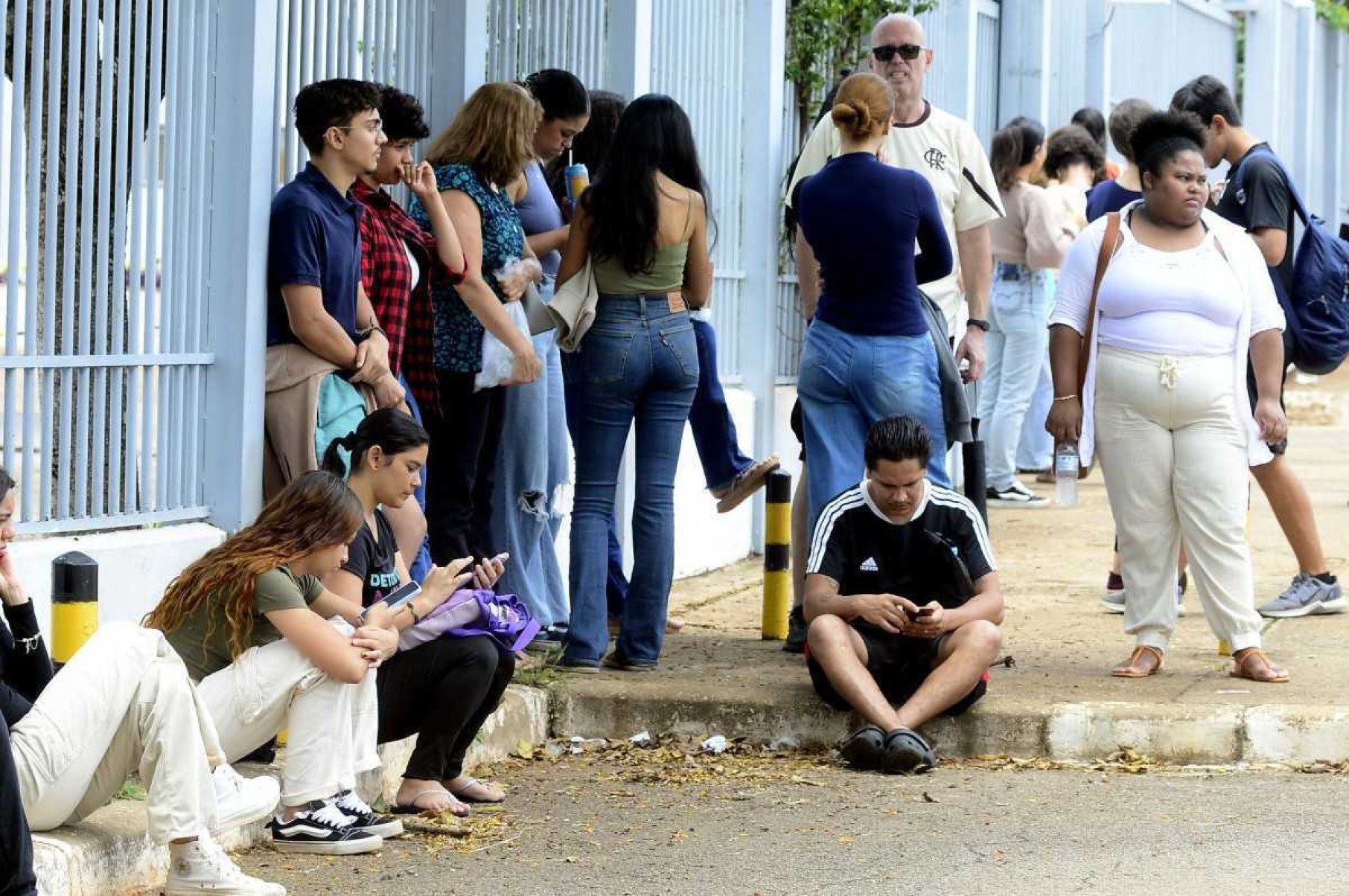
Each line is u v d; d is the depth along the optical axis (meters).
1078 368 10.65
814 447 10.77
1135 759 9.64
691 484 14.49
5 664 7.21
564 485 11.34
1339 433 26.48
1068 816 8.55
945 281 12.55
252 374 9.35
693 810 8.73
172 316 9.18
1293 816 8.49
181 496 9.27
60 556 7.49
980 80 20.59
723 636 11.98
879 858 7.89
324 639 7.79
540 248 10.92
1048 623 12.34
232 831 7.84
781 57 15.46
